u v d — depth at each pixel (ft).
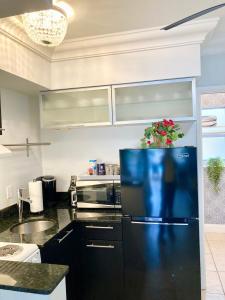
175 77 6.95
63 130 9.21
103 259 6.93
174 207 6.51
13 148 7.70
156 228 6.61
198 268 6.50
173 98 7.60
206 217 13.00
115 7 5.41
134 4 5.32
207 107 12.80
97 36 6.83
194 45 6.80
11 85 7.06
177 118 7.21
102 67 7.39
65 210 7.97
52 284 2.98
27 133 8.49
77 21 5.97
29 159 8.54
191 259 6.51
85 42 7.05
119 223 6.81
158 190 6.57
